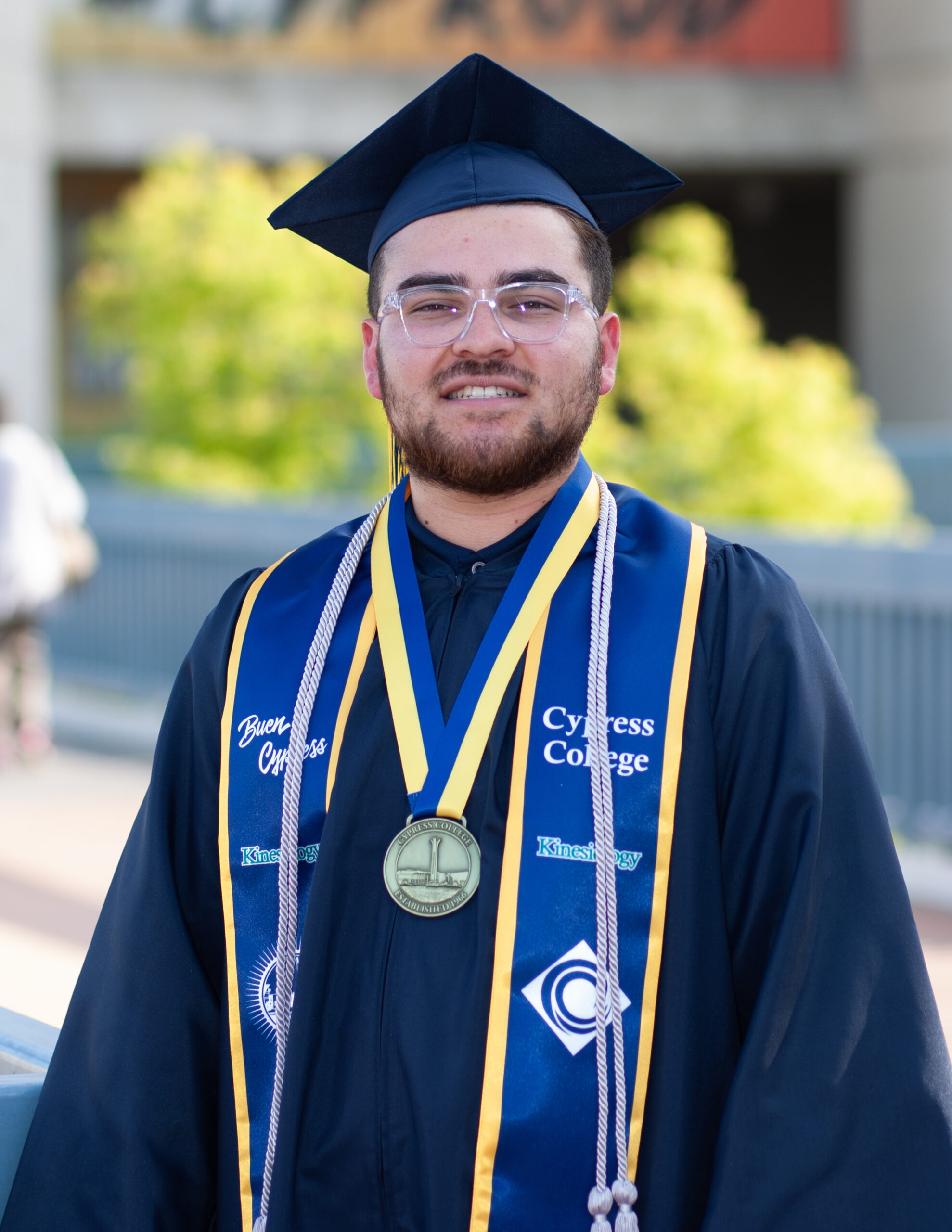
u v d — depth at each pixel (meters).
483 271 1.64
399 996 1.57
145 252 9.71
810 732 1.59
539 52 14.70
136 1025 1.72
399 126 1.76
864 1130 1.49
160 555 7.76
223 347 9.47
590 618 1.69
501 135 1.76
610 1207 1.52
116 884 1.82
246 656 1.80
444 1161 1.52
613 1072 1.54
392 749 1.68
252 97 14.27
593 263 1.73
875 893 1.56
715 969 1.57
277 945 1.67
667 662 1.64
